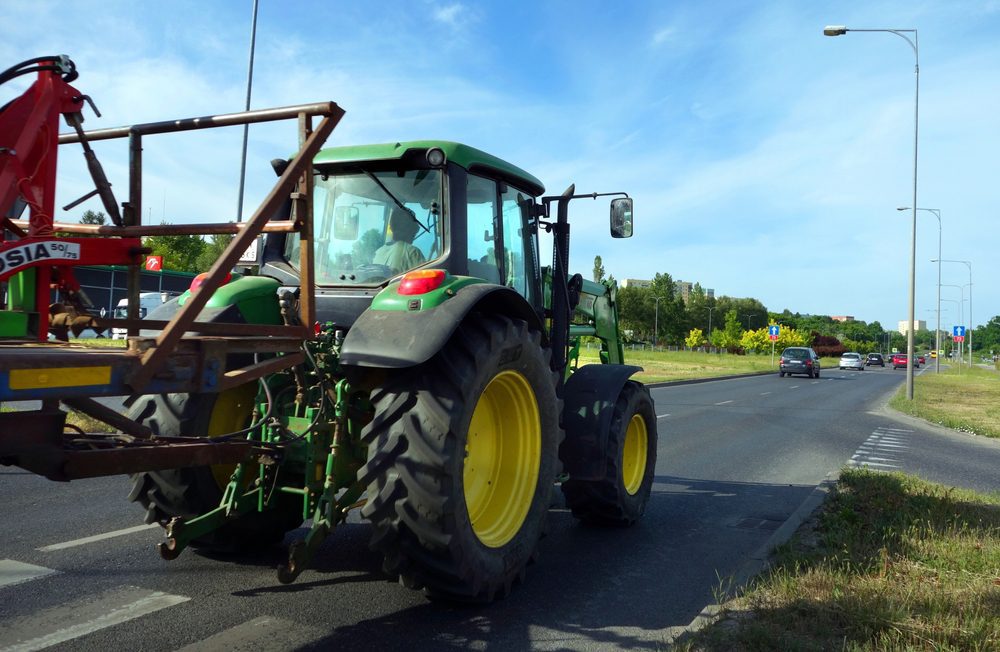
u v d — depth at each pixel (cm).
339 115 308
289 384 405
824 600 380
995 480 899
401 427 348
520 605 404
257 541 458
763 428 1373
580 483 561
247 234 278
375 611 381
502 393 418
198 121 324
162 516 428
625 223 563
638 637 362
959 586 413
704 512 655
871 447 1164
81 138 317
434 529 344
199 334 328
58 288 297
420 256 430
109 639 334
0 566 429
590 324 704
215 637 340
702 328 10262
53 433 247
